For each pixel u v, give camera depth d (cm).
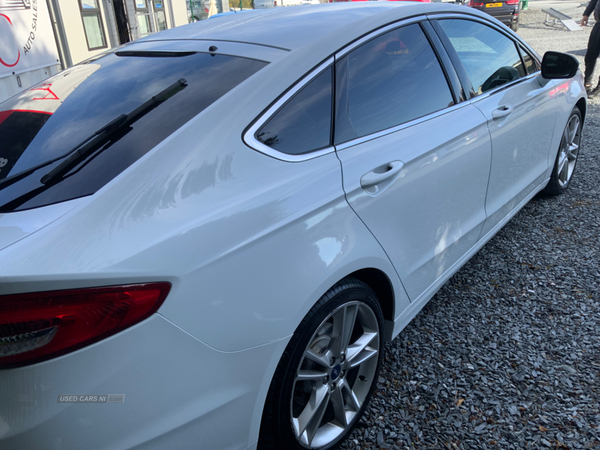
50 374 113
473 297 290
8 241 122
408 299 217
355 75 196
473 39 277
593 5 728
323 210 164
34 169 150
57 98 191
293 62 177
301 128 172
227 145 151
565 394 213
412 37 230
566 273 306
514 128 290
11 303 109
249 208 144
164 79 183
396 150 199
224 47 194
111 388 119
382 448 194
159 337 124
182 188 138
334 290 169
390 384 226
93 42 934
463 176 241
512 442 192
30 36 658
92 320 115
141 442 125
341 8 230
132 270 119
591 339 246
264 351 146
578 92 390
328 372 180
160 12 1241
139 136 154
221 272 134
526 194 340
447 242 238
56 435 115
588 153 524
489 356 240
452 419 205
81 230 122
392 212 194
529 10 2500
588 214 383
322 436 186
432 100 231
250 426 150
